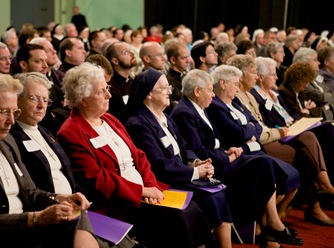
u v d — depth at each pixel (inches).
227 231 141.6
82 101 126.0
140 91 143.7
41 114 115.4
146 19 668.7
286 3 648.4
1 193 97.2
